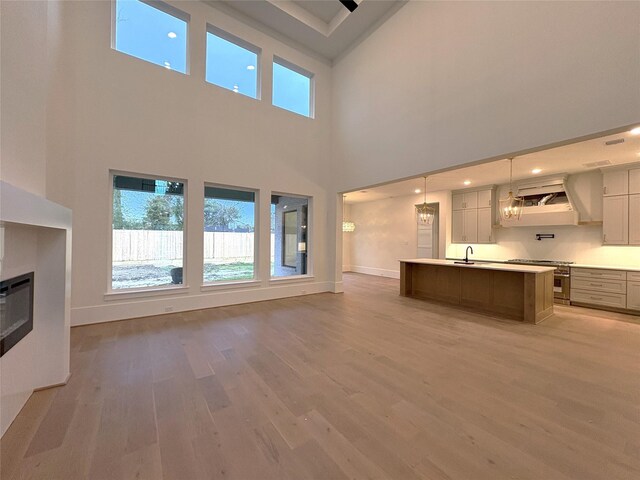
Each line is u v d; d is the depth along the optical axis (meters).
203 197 4.59
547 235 6.04
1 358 1.62
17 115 1.81
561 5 2.96
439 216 7.84
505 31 3.41
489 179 6.21
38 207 1.71
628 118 2.54
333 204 6.25
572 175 5.56
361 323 3.87
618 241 4.87
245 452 1.50
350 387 2.18
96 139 3.70
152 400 1.98
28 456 1.44
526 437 1.62
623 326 3.79
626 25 2.56
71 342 3.07
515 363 2.61
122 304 3.91
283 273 5.78
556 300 5.26
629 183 4.77
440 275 5.45
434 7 4.25
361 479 1.33
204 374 2.37
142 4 4.21
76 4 3.59
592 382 2.26
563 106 2.93
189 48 4.51
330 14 5.46
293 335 3.36
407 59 4.67
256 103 5.22
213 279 4.86
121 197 4.00
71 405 1.90
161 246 4.32
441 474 1.36
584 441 1.59
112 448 1.51
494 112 3.51
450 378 2.32
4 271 1.69
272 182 5.41
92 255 3.69
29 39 1.97
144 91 4.07
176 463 1.42
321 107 6.21
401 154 4.77
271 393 2.08
